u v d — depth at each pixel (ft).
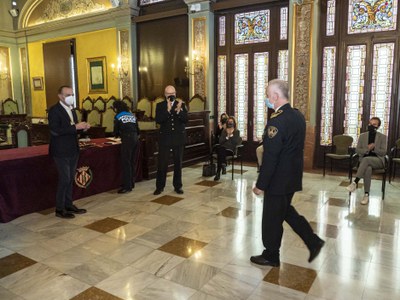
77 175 15.06
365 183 14.61
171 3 27.30
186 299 7.71
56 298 7.79
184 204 14.52
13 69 38.68
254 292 7.98
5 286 8.30
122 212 13.57
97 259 9.66
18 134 19.44
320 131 21.74
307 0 20.20
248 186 17.35
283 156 8.21
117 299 7.73
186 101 27.17
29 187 13.30
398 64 19.12
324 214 13.19
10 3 37.78
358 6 19.85
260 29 23.65
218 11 24.91
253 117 24.57
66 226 12.12
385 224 12.13
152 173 19.12
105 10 30.42
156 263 9.41
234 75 25.09
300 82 21.11
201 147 24.31
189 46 25.89
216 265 9.28
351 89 20.57
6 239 11.05
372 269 8.99
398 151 19.40
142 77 29.73
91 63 32.71
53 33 35.14
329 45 20.80
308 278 8.57
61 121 12.27
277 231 8.76
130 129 15.87
